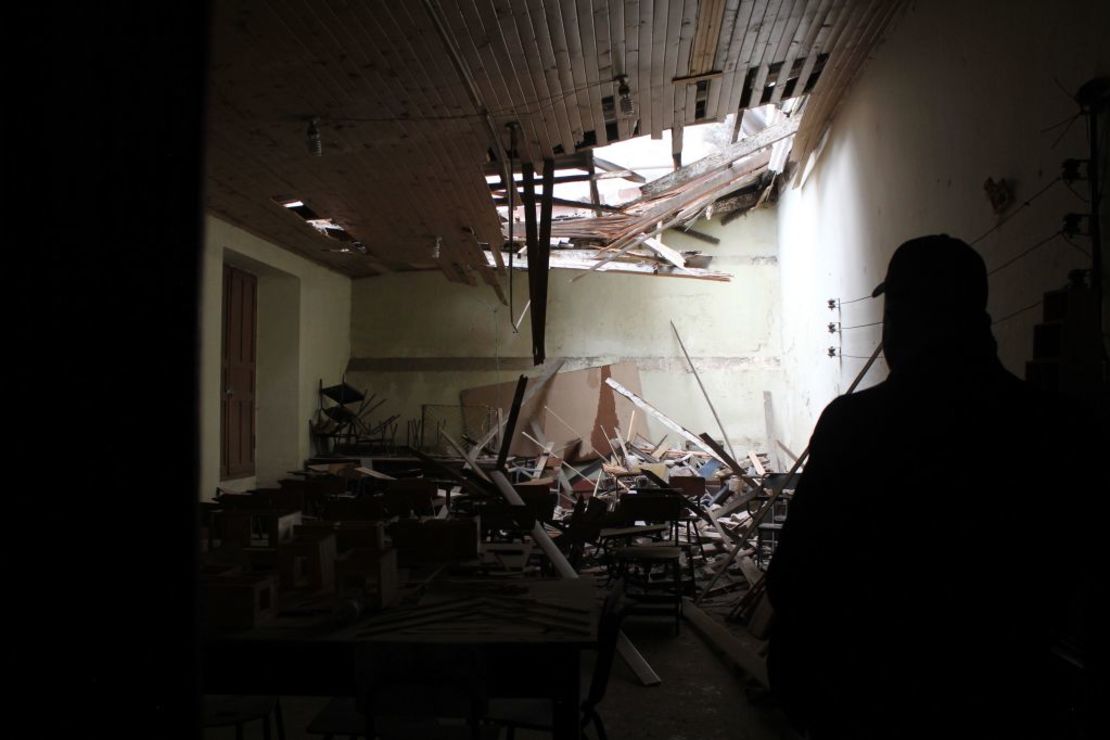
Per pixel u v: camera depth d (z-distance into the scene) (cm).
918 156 525
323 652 220
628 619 550
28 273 45
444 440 1230
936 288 112
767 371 1204
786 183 1076
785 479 625
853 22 561
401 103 574
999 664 96
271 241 1009
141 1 48
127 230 47
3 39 45
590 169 765
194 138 49
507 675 220
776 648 110
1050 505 99
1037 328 294
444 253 1059
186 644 48
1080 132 312
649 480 981
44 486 45
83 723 45
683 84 596
